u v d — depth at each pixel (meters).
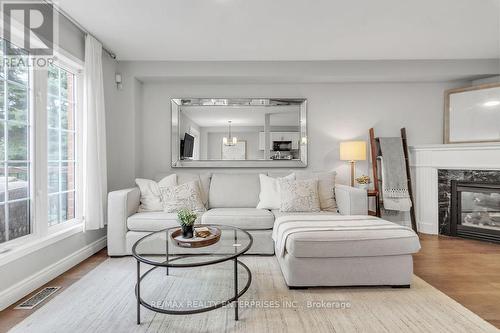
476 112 3.26
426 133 3.52
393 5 2.12
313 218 2.21
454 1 2.07
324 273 1.85
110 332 1.43
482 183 3.04
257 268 2.26
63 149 2.39
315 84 3.50
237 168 3.53
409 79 3.38
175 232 1.92
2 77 1.77
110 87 3.05
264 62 3.23
